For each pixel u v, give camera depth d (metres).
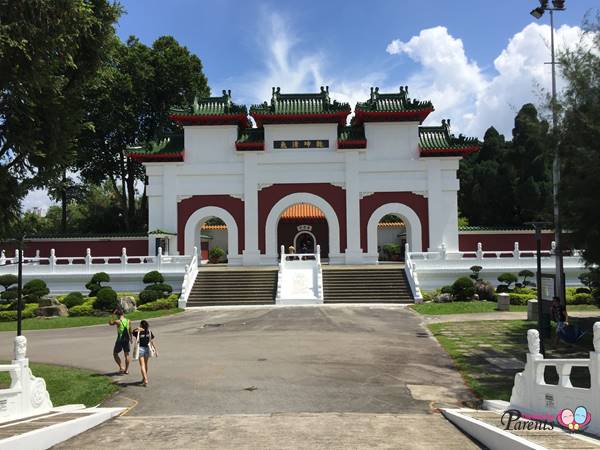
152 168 37.44
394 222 50.28
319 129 37.06
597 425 8.07
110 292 27.14
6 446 7.46
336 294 29.08
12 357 16.89
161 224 37.16
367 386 12.66
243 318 24.03
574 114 16.22
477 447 8.22
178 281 31.89
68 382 13.30
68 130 13.43
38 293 28.66
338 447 8.15
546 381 12.98
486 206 48.56
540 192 43.94
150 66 48.53
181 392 12.25
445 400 11.73
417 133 36.84
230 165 37.22
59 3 11.18
